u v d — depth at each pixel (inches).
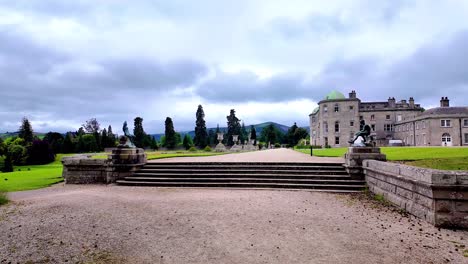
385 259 217.5
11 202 421.7
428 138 2411.4
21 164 1728.6
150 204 393.7
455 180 291.4
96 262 214.2
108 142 2928.2
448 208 295.0
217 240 256.7
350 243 250.1
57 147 2448.3
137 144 3267.7
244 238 261.4
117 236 267.0
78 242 253.0
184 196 455.2
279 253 228.1
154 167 657.6
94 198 435.2
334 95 3029.0
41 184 632.4
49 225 298.8
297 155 1082.1
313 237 264.5
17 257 223.3
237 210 359.6
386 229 289.9
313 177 561.9
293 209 368.5
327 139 2913.4
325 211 361.7
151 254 227.6
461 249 238.4
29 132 2901.1
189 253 229.1
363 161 537.6
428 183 301.9
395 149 1117.1
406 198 362.6
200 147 3659.0
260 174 589.3
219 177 589.3
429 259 217.9
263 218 324.2
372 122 3169.3
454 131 2347.4
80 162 644.1
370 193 485.4
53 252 232.4
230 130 4323.3
